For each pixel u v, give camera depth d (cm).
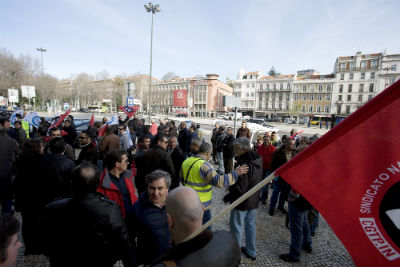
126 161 221
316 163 97
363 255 88
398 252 82
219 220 380
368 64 4731
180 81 6956
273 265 272
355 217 90
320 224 389
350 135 91
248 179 256
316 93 5312
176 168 361
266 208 447
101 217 144
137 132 830
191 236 100
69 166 247
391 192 83
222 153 690
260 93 6106
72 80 6925
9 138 319
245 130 624
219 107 6450
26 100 4131
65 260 146
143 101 6775
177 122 1293
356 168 90
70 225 143
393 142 83
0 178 308
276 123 4609
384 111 84
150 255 176
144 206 184
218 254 93
